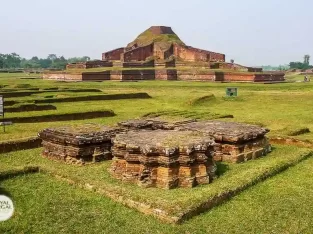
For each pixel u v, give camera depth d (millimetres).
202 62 59094
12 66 152750
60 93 29531
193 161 8344
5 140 12242
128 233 6230
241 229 6457
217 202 7480
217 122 13008
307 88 38531
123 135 9688
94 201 7609
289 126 17344
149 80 51750
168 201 7199
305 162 10945
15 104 21734
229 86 41531
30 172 9430
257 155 11320
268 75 51656
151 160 8250
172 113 20281
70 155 10281
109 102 27500
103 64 60312
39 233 6258
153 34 71000
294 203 7680
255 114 22656
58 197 7809
